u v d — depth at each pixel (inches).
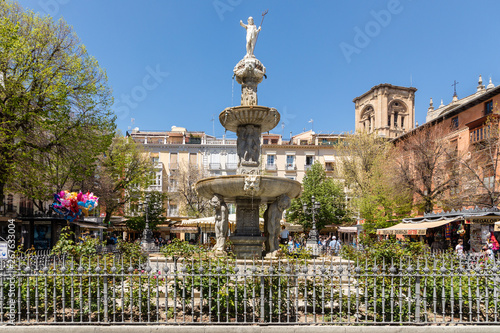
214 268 245.8
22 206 1155.9
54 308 230.7
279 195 419.8
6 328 218.4
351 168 1427.2
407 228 845.8
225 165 2177.7
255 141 448.5
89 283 229.5
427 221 851.4
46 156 821.2
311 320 241.3
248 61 459.8
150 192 1438.2
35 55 762.8
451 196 1095.6
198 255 277.3
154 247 925.8
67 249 274.8
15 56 722.2
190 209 1675.7
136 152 1428.4
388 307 249.3
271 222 419.8
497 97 1135.6
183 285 229.0
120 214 1668.3
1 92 724.7
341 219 1565.0
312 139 2308.1
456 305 268.1
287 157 2210.9
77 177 880.9
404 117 2450.8
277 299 248.2
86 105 842.8
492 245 589.6
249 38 470.0
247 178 387.5
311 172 1633.9
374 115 2433.6
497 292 243.9
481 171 1059.9
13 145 722.2
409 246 287.1
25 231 770.8
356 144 1444.4
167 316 229.6
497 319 249.8
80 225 893.8
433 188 1190.3
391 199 1184.2
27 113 729.6
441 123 1366.9
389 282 250.2
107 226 1320.1
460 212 752.3
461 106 1277.1
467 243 821.9
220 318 245.0
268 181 394.0
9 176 750.5
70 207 512.7
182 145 2177.7
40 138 783.7
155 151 2183.8
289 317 237.0
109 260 277.1
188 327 218.4
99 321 226.7
